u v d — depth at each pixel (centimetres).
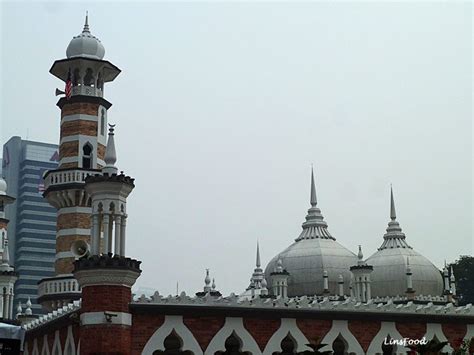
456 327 3412
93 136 5322
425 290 6825
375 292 6838
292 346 3228
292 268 6769
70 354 3316
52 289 4997
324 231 7088
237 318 3109
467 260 10550
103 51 5503
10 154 16238
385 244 7156
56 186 5169
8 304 6141
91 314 2894
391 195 7325
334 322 3234
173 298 3045
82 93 5359
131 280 2961
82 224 5147
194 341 3033
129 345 2941
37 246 15625
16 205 15988
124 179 3034
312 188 7288
